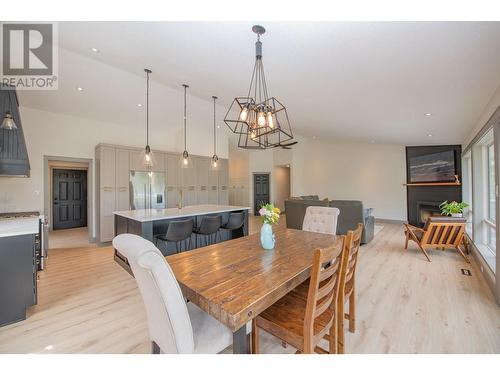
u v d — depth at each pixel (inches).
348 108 142.8
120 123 233.5
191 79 128.0
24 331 80.5
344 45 76.3
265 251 76.9
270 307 62.6
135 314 91.0
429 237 155.3
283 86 117.0
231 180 432.1
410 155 284.0
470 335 76.2
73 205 288.7
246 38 79.0
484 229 154.5
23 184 186.7
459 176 247.4
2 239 85.4
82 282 121.2
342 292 62.5
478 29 60.9
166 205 240.2
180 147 271.1
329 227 113.3
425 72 87.4
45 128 197.0
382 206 304.7
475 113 131.8
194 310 62.2
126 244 46.2
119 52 103.4
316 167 361.4
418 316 87.7
